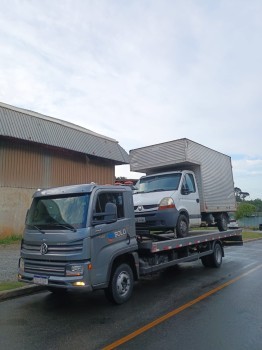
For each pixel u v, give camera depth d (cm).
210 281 918
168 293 782
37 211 697
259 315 605
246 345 470
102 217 665
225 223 1370
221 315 606
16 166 1805
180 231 962
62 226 637
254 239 2586
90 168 2245
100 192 680
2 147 1745
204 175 1224
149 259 820
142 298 737
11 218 1767
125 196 747
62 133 2011
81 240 617
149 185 1069
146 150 1266
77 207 652
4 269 1011
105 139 2356
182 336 505
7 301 727
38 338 504
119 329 539
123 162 2411
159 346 468
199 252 1073
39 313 634
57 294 788
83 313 630
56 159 2023
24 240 684
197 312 626
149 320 582
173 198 962
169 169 1251
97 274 629
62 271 613
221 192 1344
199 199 1142
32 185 1875
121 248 696
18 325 565
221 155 1392
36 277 641
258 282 895
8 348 467
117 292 682
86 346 471
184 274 1034
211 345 470
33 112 1981
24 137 1742
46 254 634
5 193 1747
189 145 1163
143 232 912
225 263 1268
